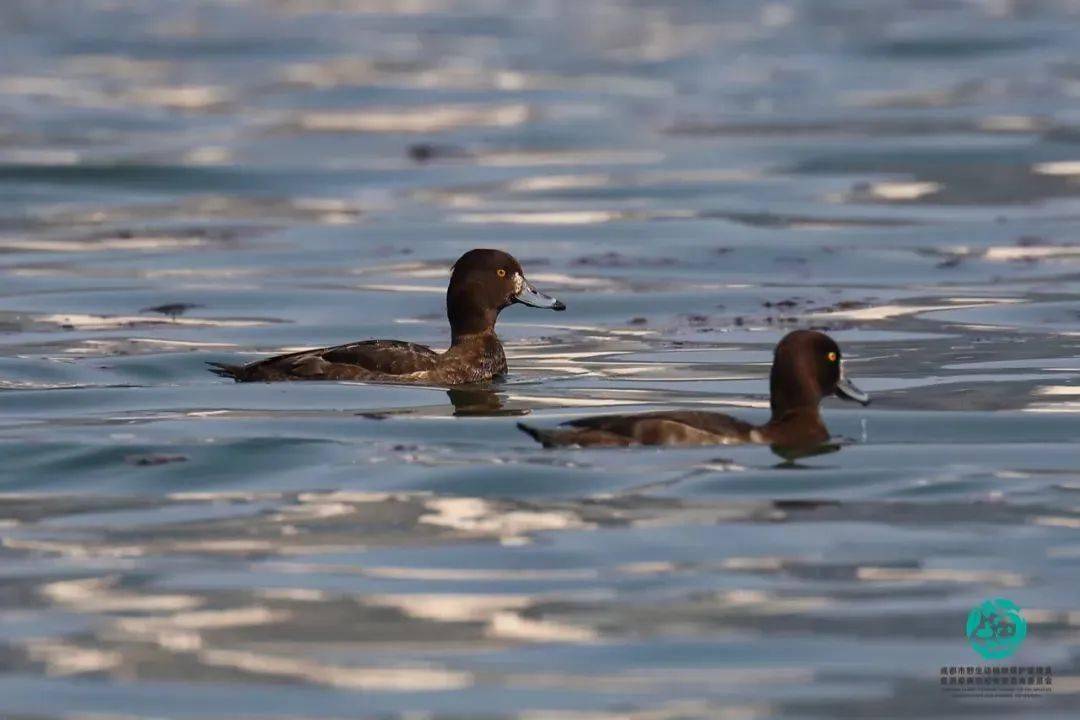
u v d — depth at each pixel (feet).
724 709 29.17
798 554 36.47
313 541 37.76
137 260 82.94
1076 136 118.11
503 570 35.70
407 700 29.55
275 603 34.06
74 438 46.50
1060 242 84.79
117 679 30.53
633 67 156.97
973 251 82.89
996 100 135.23
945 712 29.09
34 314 69.31
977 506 39.83
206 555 36.96
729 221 92.79
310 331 66.59
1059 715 29.01
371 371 54.75
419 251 85.56
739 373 56.80
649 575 35.32
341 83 149.28
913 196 99.60
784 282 76.13
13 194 102.37
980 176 105.50
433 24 188.55
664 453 43.68
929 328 64.90
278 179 108.17
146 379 55.83
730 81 148.66
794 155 114.32
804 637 32.17
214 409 50.60
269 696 29.78
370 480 42.27
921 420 48.70
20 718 28.99
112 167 110.93
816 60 159.43
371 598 34.27
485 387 54.54
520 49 169.07
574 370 57.82
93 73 154.20
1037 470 42.98
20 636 32.48
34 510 40.42
